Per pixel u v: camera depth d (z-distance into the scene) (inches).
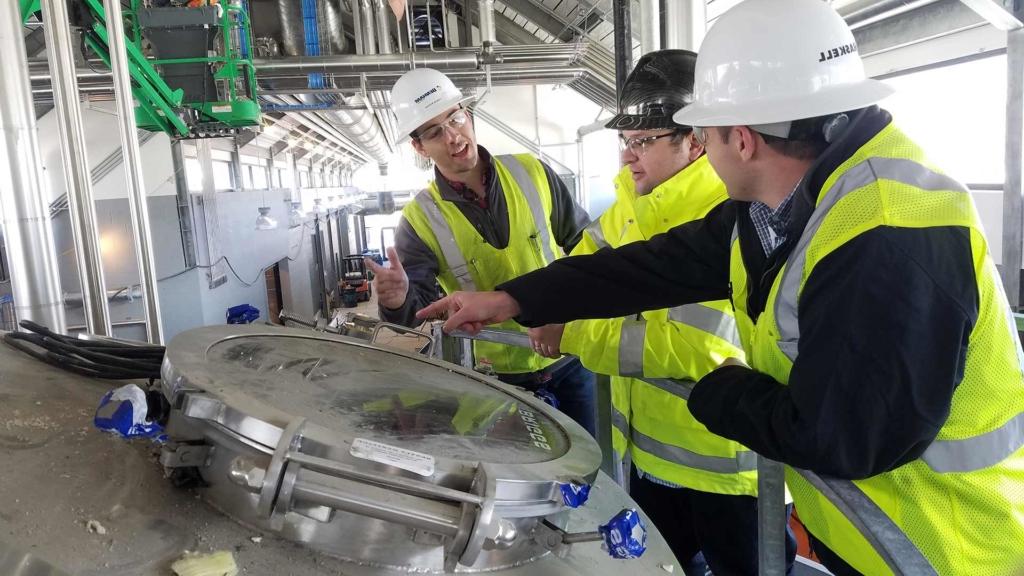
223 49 134.2
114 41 78.0
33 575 21.5
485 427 32.5
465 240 76.5
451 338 74.2
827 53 30.7
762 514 37.3
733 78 31.6
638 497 66.9
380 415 30.1
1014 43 109.6
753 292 37.7
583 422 87.4
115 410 28.2
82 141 77.7
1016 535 30.1
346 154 596.7
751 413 31.4
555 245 81.7
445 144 72.7
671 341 48.6
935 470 29.6
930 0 129.8
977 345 28.0
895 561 29.7
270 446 24.5
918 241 26.5
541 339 56.6
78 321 221.3
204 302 220.5
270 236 313.6
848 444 26.9
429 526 23.9
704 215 51.3
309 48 209.3
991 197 131.3
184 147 217.6
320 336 43.4
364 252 645.9
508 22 334.0
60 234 229.1
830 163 30.6
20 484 26.1
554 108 450.9
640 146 54.3
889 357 26.0
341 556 25.4
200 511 26.9
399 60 200.2
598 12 251.8
